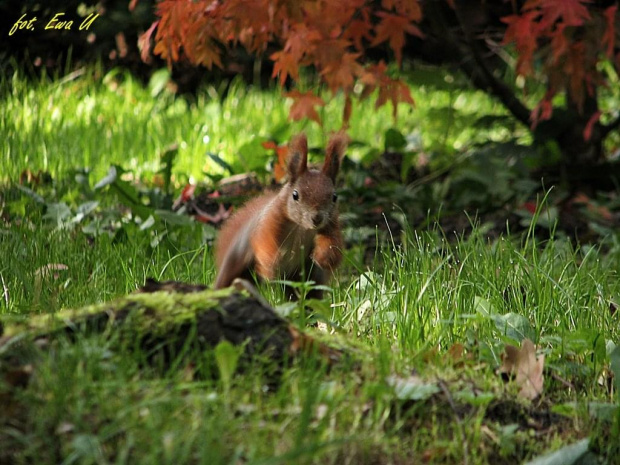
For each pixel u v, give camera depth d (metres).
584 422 5.66
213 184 13.35
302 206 7.69
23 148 13.56
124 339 5.26
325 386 5.12
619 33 9.99
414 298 7.25
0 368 4.89
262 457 4.46
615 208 13.02
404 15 9.86
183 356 5.28
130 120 16.27
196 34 9.72
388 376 5.50
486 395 5.37
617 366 5.67
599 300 7.72
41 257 8.90
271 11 8.77
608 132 14.26
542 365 5.95
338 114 17.92
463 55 14.42
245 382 5.13
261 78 21.27
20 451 4.44
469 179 12.62
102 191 12.02
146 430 4.45
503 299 7.49
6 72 18.73
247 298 5.62
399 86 9.70
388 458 4.84
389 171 14.13
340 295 8.14
